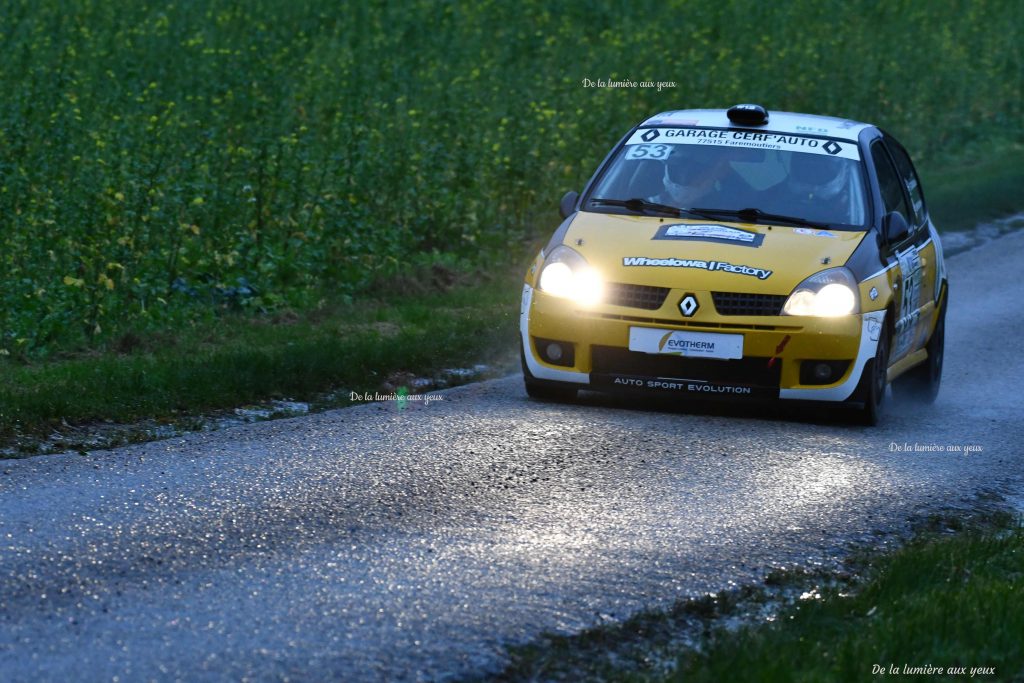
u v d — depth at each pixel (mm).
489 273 41719
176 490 18250
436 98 54406
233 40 61531
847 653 12570
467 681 12352
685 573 15648
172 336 30906
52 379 24656
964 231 54406
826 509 18656
